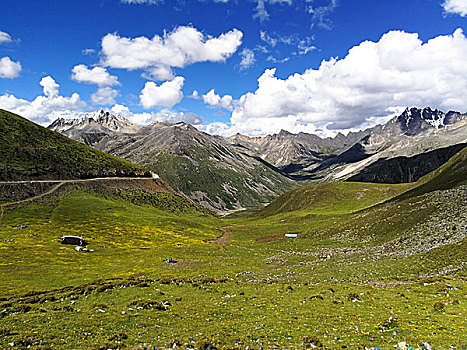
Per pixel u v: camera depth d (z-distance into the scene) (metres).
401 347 19.72
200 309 32.06
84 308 32.94
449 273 41.41
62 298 38.47
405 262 51.41
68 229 105.75
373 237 81.12
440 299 31.47
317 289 39.84
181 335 24.02
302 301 34.09
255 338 22.94
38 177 155.75
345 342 21.56
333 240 92.62
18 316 29.03
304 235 110.81
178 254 84.12
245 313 30.12
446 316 26.16
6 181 137.88
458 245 48.56
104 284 45.06
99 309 31.69
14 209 116.31
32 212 118.25
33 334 23.62
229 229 156.75
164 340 22.91
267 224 159.62
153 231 123.81
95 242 95.44
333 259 67.25
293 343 21.69
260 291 40.19
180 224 144.12
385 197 166.50
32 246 80.62
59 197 143.00
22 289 46.50
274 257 79.06
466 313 26.56
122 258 77.19
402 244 65.31
